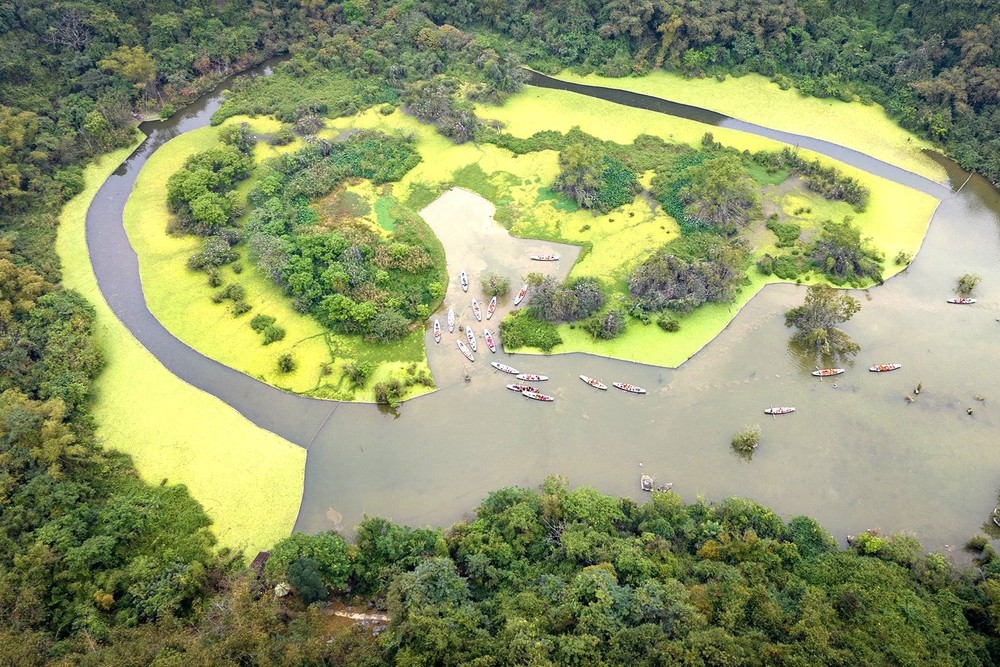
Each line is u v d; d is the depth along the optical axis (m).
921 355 77.69
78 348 77.94
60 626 53.38
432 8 133.62
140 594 56.00
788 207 95.94
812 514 64.69
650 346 79.69
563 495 61.72
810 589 51.91
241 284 88.94
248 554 62.47
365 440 72.19
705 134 108.88
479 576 55.81
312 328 83.25
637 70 124.44
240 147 109.12
